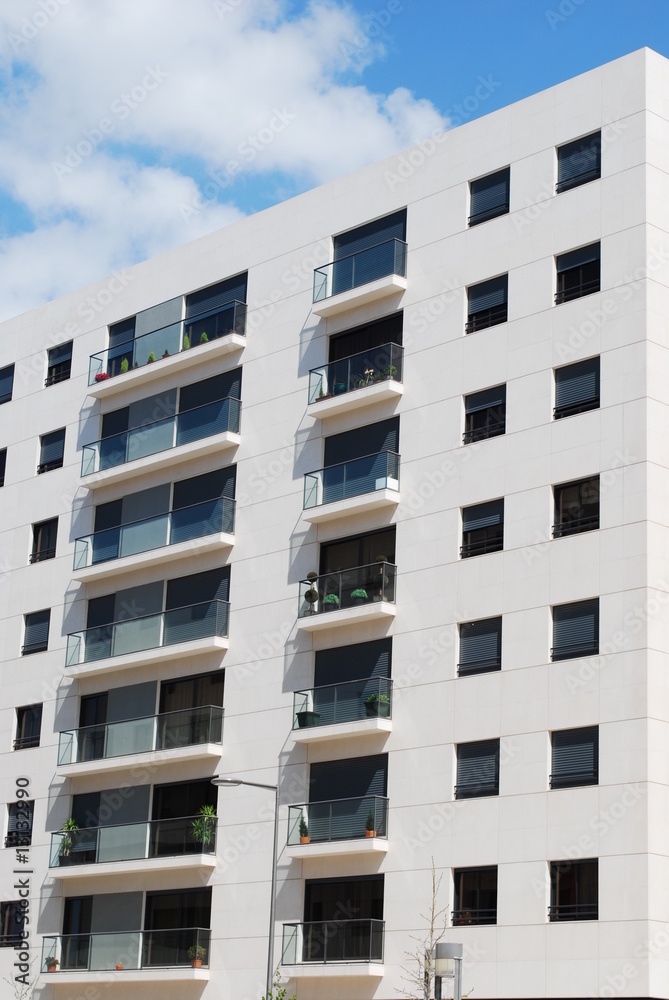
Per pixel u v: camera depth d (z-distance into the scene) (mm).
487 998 34656
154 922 42844
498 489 38094
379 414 41406
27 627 50000
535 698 35906
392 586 39688
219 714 42688
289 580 42312
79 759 45594
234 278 46875
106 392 49281
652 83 38125
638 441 35625
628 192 37469
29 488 51438
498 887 35219
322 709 39938
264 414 44500
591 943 33312
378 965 36719
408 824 37500
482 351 39438
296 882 39438
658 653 34438
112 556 47094
